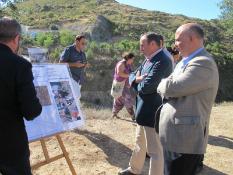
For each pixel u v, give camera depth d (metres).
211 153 7.28
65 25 60.00
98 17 58.34
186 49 3.74
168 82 3.69
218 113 10.59
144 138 5.54
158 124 4.07
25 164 3.49
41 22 62.75
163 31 63.66
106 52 33.47
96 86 29.59
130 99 9.17
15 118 3.42
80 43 7.91
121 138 7.68
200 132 3.66
